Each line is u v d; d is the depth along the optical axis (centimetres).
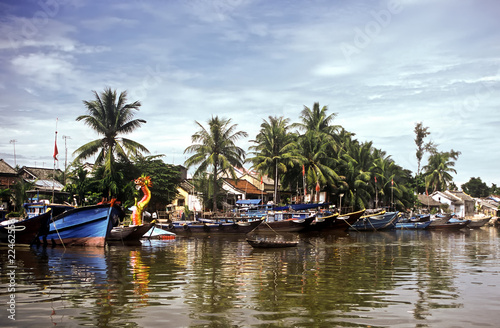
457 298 1488
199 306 1347
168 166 6094
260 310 1307
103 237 2905
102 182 4809
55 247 2931
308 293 1540
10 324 1166
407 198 8300
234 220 4619
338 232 5038
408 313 1296
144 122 4959
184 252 2773
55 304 1357
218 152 5444
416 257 2642
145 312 1277
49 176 5825
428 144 9956
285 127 5988
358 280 1806
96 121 4728
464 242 3922
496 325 1192
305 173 6031
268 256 2602
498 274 1992
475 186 12538
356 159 7069
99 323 1177
